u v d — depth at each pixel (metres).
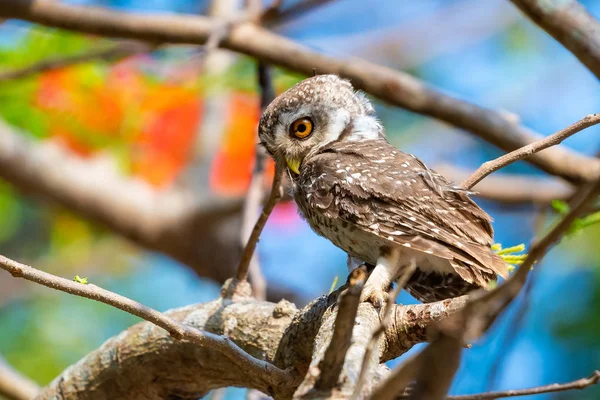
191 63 13.97
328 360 4.73
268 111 9.71
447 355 3.96
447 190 8.08
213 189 15.45
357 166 8.34
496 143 10.70
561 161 10.27
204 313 8.20
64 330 14.28
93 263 16.64
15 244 16.19
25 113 13.69
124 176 15.64
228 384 8.27
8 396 11.37
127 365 8.36
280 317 7.83
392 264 7.68
